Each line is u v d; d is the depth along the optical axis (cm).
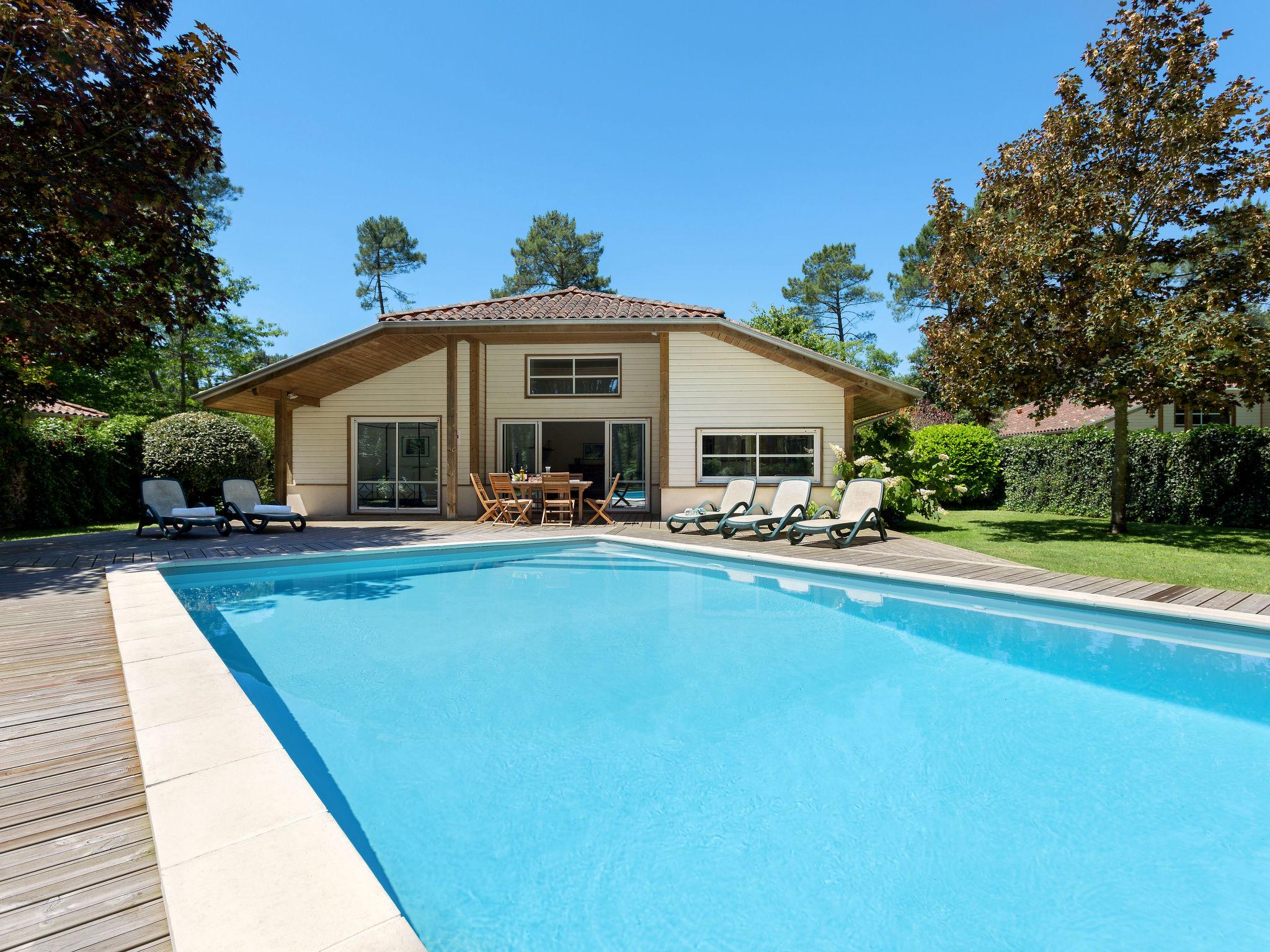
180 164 891
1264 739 353
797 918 214
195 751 245
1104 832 266
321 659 490
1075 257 1030
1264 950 200
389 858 247
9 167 729
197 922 146
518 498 1382
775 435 1295
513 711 392
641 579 810
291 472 1509
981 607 648
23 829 207
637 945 201
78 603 557
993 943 203
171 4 925
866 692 423
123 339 977
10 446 1234
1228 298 961
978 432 1692
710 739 353
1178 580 695
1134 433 1349
